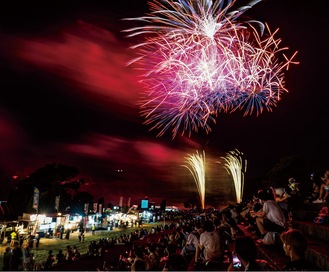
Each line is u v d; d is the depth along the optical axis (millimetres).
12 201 60781
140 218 85812
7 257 16688
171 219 92062
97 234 55812
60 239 45531
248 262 3836
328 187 10906
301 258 3822
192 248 10664
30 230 41562
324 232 7137
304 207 12875
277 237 7777
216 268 7152
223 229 10484
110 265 15844
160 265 10188
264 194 8672
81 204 75562
